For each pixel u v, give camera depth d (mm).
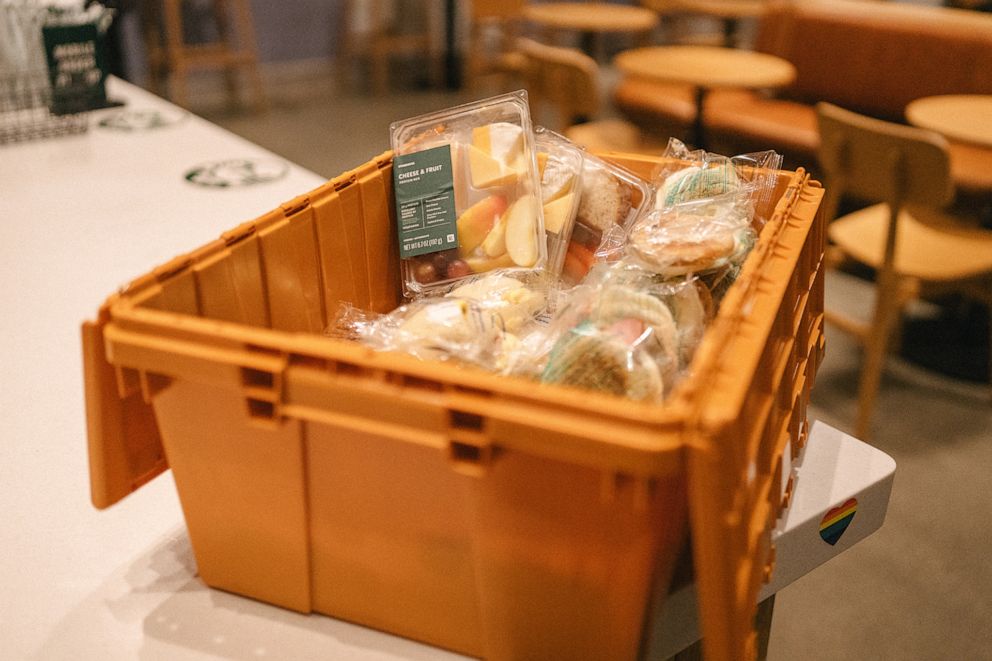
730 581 505
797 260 711
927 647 1841
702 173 900
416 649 665
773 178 927
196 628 687
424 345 705
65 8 2027
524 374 689
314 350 545
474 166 936
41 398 994
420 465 576
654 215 854
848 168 2230
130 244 1425
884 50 3787
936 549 2096
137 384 620
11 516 806
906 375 2805
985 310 2988
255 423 590
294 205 816
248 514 663
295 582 683
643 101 4086
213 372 573
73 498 833
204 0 5730
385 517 616
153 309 645
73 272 1321
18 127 1932
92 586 729
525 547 572
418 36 6344
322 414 558
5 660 658
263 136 5133
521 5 5805
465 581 618
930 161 1995
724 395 500
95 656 663
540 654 621
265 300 784
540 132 1009
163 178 1735
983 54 3473
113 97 2266
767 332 586
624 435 475
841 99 3977
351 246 909
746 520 565
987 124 2498
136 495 843
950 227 2516
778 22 4164
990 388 2736
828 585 2000
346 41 6250
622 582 557
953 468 2375
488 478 550
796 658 1813
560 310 773
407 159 952
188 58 5258
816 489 822
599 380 612
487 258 935
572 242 974
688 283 745
